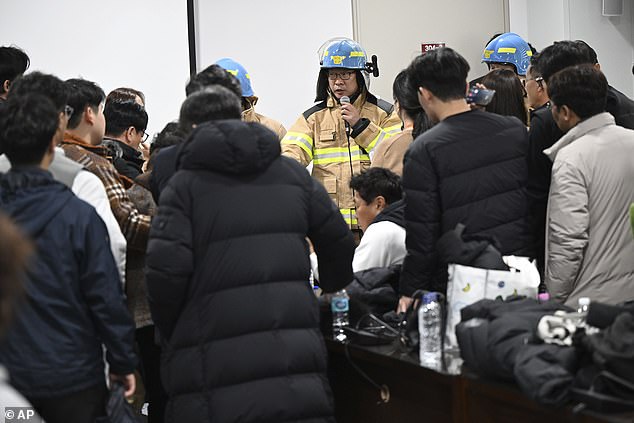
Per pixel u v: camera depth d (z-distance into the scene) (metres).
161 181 4.04
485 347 3.23
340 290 4.02
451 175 3.82
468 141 3.85
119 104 5.36
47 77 3.81
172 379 3.60
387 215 4.46
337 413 4.34
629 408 2.85
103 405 3.53
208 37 7.61
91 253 3.42
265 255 3.61
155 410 4.88
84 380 3.43
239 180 3.66
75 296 3.41
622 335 2.89
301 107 7.94
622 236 3.94
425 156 3.81
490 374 3.25
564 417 2.95
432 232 3.84
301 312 3.67
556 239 3.92
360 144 5.63
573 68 4.03
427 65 3.94
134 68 7.36
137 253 4.61
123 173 5.18
